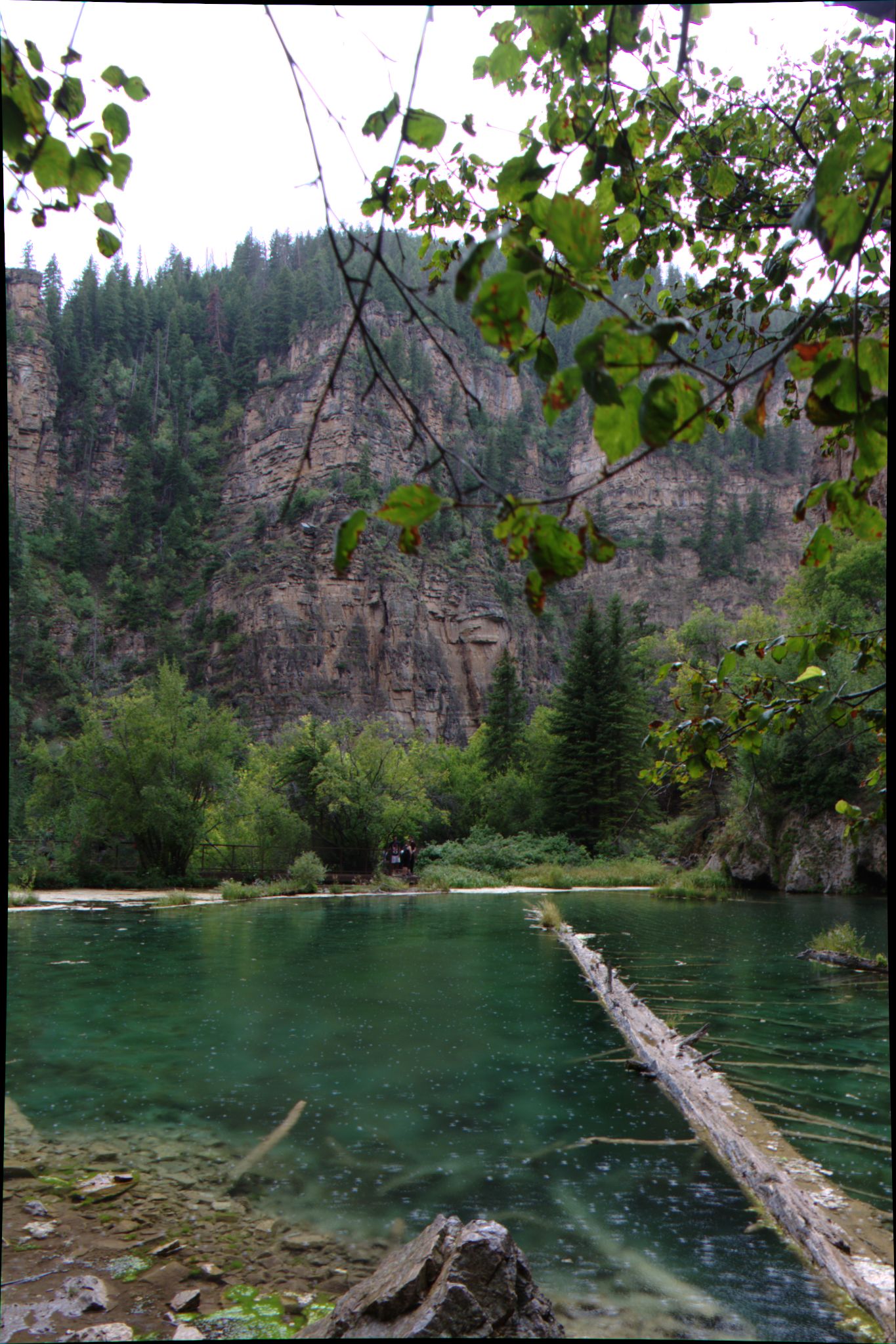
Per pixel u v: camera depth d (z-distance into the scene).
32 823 27.56
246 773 35.69
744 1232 3.92
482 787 48.22
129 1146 5.00
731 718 3.26
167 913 19.92
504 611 105.31
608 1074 6.71
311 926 17.42
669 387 1.12
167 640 100.94
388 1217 4.04
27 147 1.57
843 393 1.26
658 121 2.54
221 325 154.38
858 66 2.90
